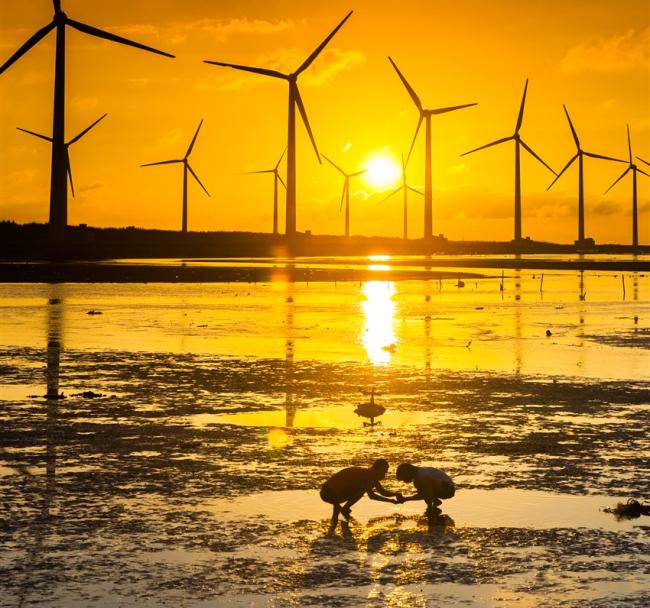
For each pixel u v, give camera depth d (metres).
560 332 102.94
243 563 28.77
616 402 57.53
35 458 41.91
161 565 28.47
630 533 31.84
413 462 41.69
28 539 30.66
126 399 58.19
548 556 29.56
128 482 37.88
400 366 74.06
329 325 110.25
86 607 25.28
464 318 121.00
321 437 46.84
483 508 34.81
